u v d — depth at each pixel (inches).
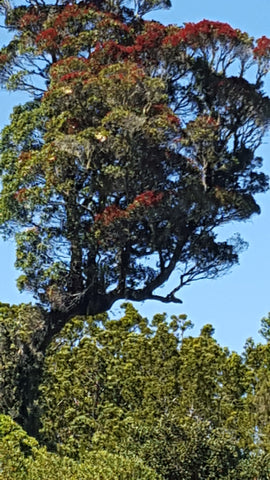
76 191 1700.3
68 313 1700.3
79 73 1705.2
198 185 1745.8
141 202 1678.2
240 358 1756.9
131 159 1689.2
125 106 1711.4
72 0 1881.2
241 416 1660.9
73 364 1713.8
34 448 1273.4
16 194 1664.6
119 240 1700.3
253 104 1812.3
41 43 1806.1
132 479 1192.2
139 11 1893.5
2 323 1667.1
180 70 1818.4
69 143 1646.2
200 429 1373.0
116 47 1771.7
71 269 1707.7
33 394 1657.2
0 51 1830.7
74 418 1636.3
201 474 1343.5
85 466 1162.6
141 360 1752.0
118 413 1640.0
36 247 1669.5
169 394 1700.3
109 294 1740.9
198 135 1737.2
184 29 1787.6
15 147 1738.4
